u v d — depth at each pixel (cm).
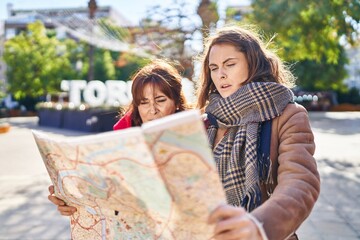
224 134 140
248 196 124
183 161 91
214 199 93
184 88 179
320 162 896
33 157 1080
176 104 174
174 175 94
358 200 554
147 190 100
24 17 3909
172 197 98
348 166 838
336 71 3109
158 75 168
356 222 454
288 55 979
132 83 172
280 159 122
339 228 434
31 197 608
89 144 99
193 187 94
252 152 128
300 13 842
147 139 90
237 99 134
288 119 129
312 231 425
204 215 97
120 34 912
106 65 3634
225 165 135
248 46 140
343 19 840
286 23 814
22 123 2652
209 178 91
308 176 113
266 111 131
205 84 161
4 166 922
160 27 742
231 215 93
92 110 1819
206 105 160
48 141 112
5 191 650
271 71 144
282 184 112
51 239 417
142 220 112
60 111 2144
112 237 120
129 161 96
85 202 122
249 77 141
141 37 779
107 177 104
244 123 133
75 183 115
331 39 943
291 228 103
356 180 693
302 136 124
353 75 4569
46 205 559
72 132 1834
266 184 130
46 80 3397
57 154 112
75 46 3534
